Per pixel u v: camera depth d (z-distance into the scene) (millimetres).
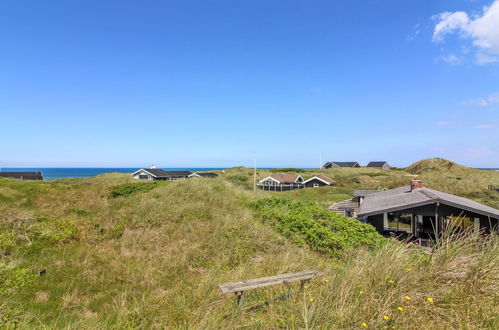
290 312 3773
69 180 39500
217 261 8156
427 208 13328
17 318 4648
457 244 4375
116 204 13898
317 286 4625
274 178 48531
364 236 10312
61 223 10086
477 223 12586
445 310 3309
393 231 15992
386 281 3836
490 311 3207
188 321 4164
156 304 5117
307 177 56000
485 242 4383
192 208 13234
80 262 7637
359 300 3510
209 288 5441
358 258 5449
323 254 9305
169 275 7133
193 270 7586
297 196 35594
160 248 9008
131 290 6289
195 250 8797
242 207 14812
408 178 49719
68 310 5305
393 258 4371
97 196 16062
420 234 15250
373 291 3627
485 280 3662
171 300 5215
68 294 5906
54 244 8625
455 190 40781
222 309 4395
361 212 14320
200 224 11445
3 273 6301
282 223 12227
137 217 11578
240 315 4012
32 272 6730
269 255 8570
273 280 4762
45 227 9406
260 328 3551
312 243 9984
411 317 3186
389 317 3178
